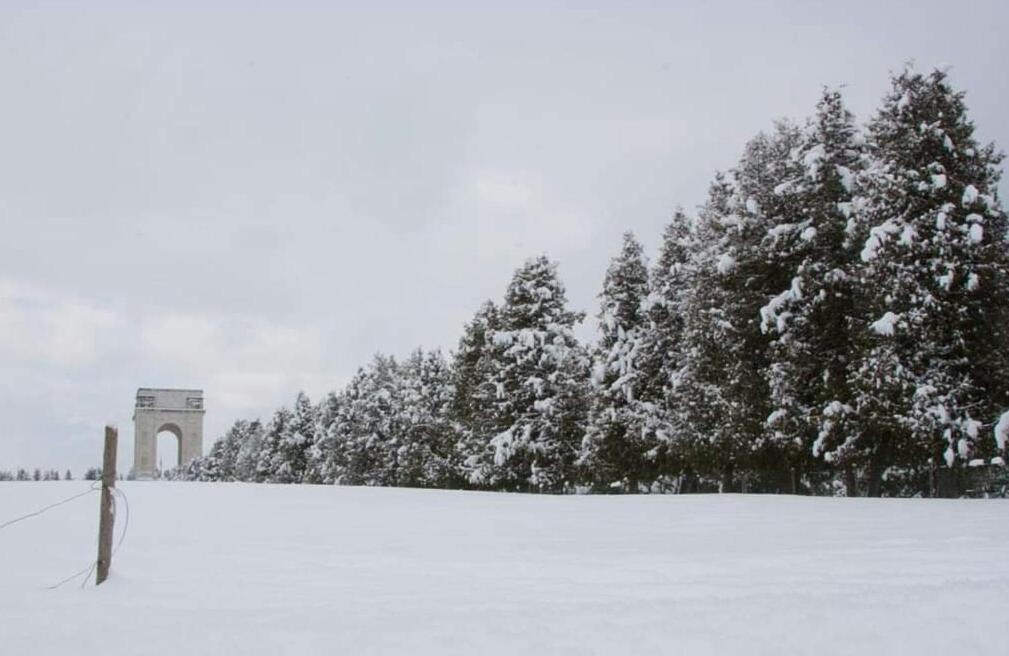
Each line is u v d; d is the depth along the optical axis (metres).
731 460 33.91
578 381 47.00
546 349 46.38
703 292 35.66
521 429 45.56
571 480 46.12
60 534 14.90
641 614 6.32
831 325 31.50
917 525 14.70
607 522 17.06
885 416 27.55
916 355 27.39
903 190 28.67
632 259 44.03
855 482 32.50
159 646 5.85
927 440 26.70
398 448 63.34
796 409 31.22
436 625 6.12
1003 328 27.14
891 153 29.34
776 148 36.16
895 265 27.88
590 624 6.00
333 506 22.12
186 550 12.61
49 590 8.98
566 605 7.02
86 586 9.38
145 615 7.15
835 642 5.41
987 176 29.72
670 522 16.75
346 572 10.10
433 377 62.72
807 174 33.09
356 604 7.59
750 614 6.13
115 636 6.23
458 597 7.90
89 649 5.89
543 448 45.00
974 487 32.69
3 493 24.91
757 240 34.59
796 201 33.78
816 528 14.67
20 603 8.00
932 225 28.19
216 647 5.72
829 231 31.97
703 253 36.53
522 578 9.34
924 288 27.62
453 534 14.92
